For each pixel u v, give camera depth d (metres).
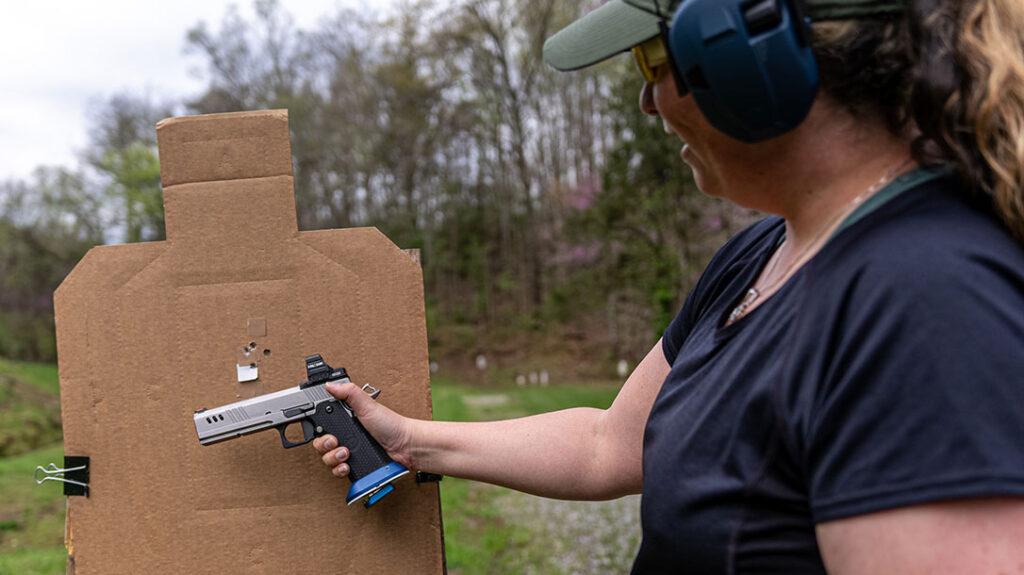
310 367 1.05
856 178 0.64
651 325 16.66
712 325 0.79
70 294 1.09
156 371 1.09
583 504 6.05
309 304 1.10
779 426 0.60
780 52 0.56
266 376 1.09
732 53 0.57
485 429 1.04
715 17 0.57
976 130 0.55
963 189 0.58
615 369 18.11
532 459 1.00
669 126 0.73
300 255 1.10
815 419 0.56
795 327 0.61
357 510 1.08
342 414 1.03
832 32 0.58
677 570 0.68
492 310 23.81
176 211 1.10
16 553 4.59
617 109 13.40
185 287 1.10
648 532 0.72
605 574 4.46
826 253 0.62
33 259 21.91
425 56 25.00
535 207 25.50
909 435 0.49
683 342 0.93
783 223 0.83
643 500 0.73
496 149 25.56
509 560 4.74
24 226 21.81
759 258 0.80
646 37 0.69
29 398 13.21
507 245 25.34
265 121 1.10
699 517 0.65
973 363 0.48
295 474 1.08
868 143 0.63
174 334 1.09
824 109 0.62
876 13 0.58
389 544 1.08
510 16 23.11
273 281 1.10
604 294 18.06
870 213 0.60
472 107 25.67
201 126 1.10
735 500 0.63
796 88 0.57
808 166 0.65
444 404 12.00
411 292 1.11
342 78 25.17
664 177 12.86
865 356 0.53
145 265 1.10
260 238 1.10
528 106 24.53
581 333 20.95
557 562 4.69
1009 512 0.45
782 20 0.55
